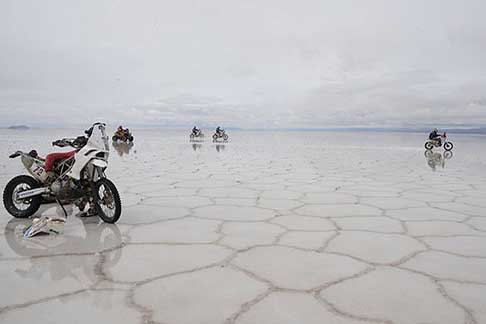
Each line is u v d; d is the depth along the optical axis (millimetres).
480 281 2418
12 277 2461
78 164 3832
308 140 35438
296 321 1907
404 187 6477
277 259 2816
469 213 4410
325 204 4938
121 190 5992
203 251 2990
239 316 1960
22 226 3754
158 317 1946
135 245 3137
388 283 2385
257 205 4852
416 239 3348
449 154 15555
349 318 1940
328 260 2799
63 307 2055
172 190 6016
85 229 3639
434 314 1986
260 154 14930
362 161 11859
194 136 33281
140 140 31172
